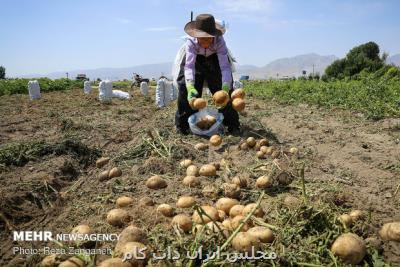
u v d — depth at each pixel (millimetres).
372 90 13359
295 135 8156
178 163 5773
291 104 14359
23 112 13320
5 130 9164
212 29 6996
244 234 3107
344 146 7086
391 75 20734
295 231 3320
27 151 6270
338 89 15922
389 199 4547
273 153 5938
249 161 5848
